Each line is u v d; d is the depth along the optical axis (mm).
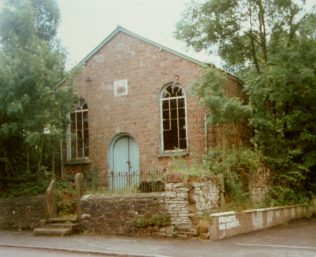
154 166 23625
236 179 19234
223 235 15531
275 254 12633
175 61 23531
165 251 13477
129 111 24578
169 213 15969
